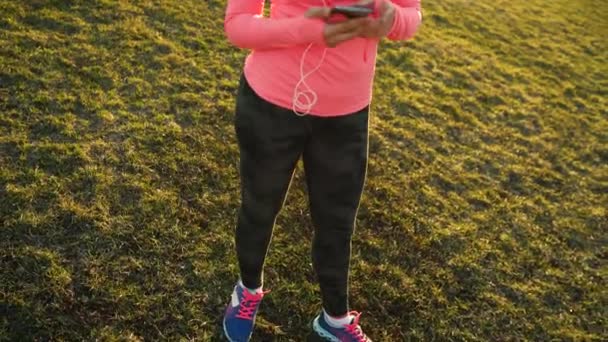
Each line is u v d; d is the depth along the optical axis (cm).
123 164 320
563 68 619
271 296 271
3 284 246
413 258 312
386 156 386
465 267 313
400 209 341
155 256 275
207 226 299
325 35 179
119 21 452
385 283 292
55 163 309
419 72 517
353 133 204
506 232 346
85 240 273
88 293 252
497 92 521
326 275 229
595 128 498
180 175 324
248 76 202
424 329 275
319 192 214
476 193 374
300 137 203
